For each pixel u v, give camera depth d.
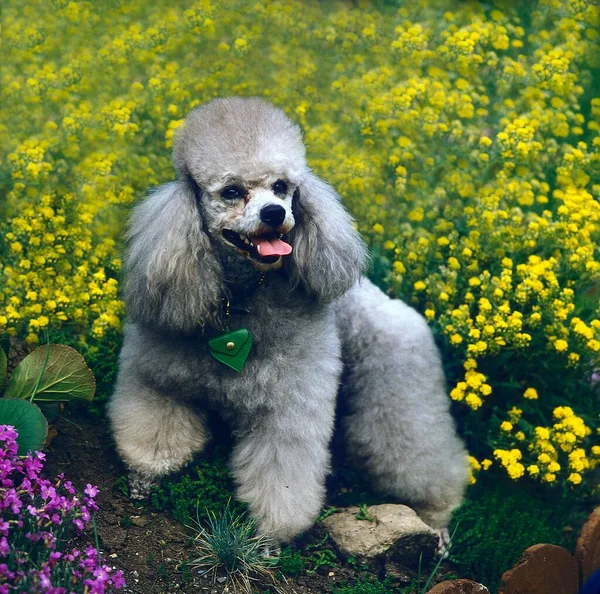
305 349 3.65
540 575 3.39
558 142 6.21
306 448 3.67
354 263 3.76
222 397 3.68
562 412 4.26
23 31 6.54
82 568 2.96
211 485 3.79
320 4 7.32
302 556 3.70
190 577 3.43
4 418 3.31
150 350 3.69
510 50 6.81
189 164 3.50
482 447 4.50
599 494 4.39
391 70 6.15
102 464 3.88
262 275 3.61
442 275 4.70
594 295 4.74
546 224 4.78
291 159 3.48
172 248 3.47
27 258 4.72
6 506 2.87
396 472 4.05
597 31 6.82
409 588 3.63
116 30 6.51
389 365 4.06
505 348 4.47
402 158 5.58
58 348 3.57
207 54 6.30
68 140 5.42
